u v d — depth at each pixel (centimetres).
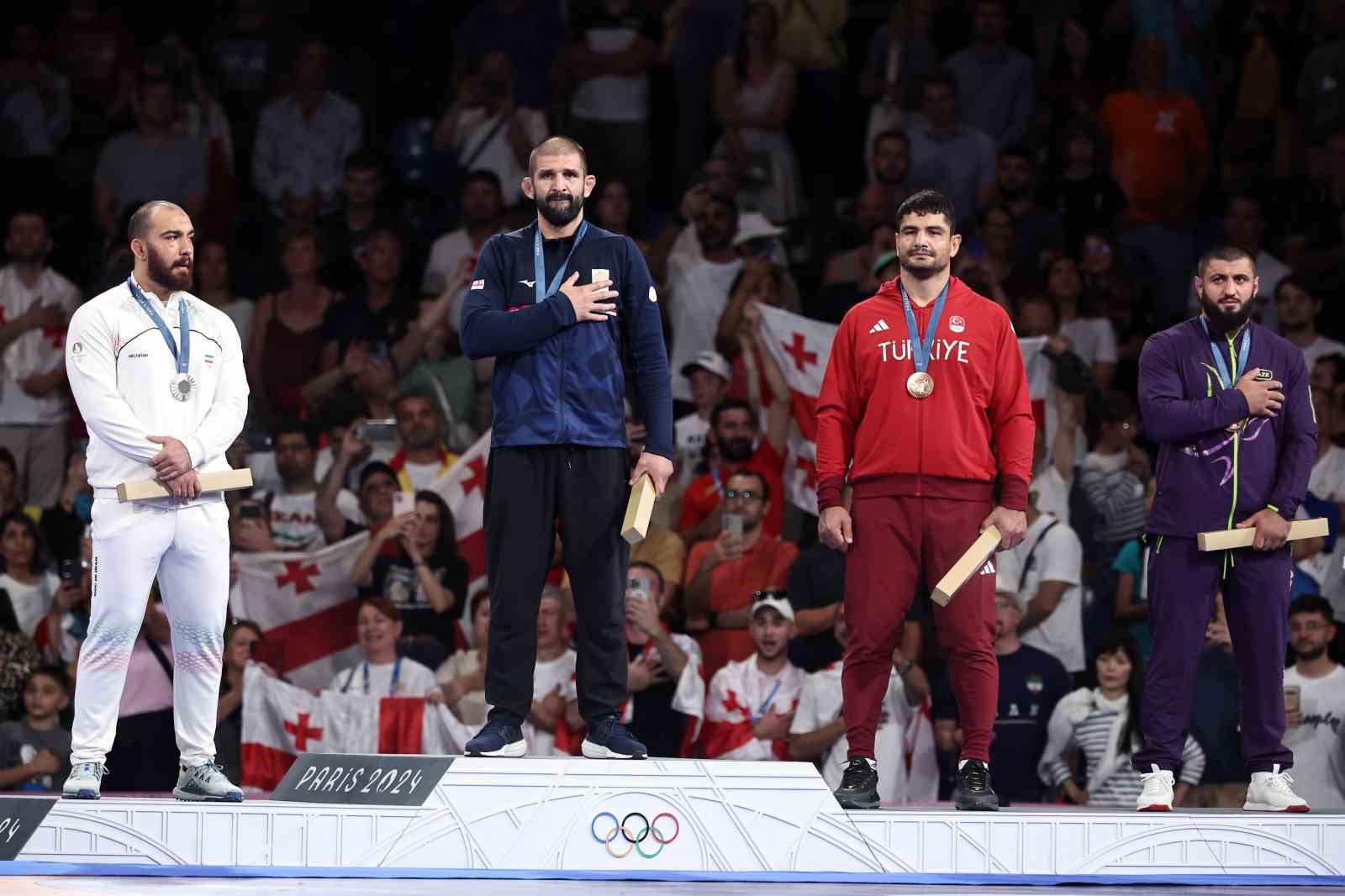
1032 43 4578
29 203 4472
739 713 2903
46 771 2902
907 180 4212
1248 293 2108
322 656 3275
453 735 2970
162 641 3000
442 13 4862
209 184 4425
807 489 3422
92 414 1853
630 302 1986
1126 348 3884
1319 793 2844
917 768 2945
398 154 4547
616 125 4400
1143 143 4338
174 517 1869
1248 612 2094
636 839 1842
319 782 1955
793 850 1864
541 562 1945
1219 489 2089
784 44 4494
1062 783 2894
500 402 1955
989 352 1988
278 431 3500
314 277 3941
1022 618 3112
